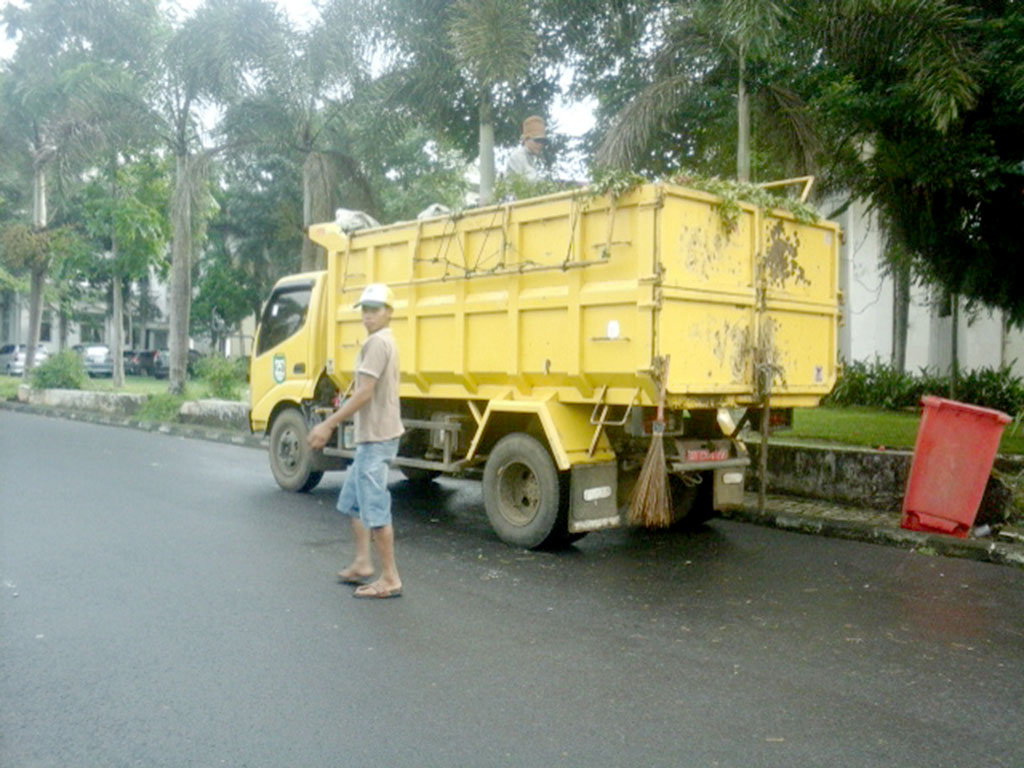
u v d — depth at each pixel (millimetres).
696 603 6000
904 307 19406
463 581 6465
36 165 26094
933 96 9547
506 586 6355
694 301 6957
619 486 7734
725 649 5059
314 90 17516
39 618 5387
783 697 4348
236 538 7703
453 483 11258
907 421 14445
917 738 3896
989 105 10359
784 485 9789
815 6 10734
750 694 4379
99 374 44031
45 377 25375
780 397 8102
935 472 7906
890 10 10039
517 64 12750
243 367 22047
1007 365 20484
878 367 19422
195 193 19797
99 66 21188
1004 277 12078
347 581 6332
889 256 12703
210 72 18797
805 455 9617
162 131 21016
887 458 8992
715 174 13445
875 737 3900
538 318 7508
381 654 4875
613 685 4473
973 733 3959
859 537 8156
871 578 6766
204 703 4176
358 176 18703
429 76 15727
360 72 16781
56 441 15523
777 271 7676
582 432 7477
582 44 14789
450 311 8234
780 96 12109
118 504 9219
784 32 10820
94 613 5500
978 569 7098
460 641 5117
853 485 9219
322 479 11367
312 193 18328
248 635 5148
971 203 11383
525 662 4789
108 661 4695
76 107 20547
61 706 4125
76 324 56500
